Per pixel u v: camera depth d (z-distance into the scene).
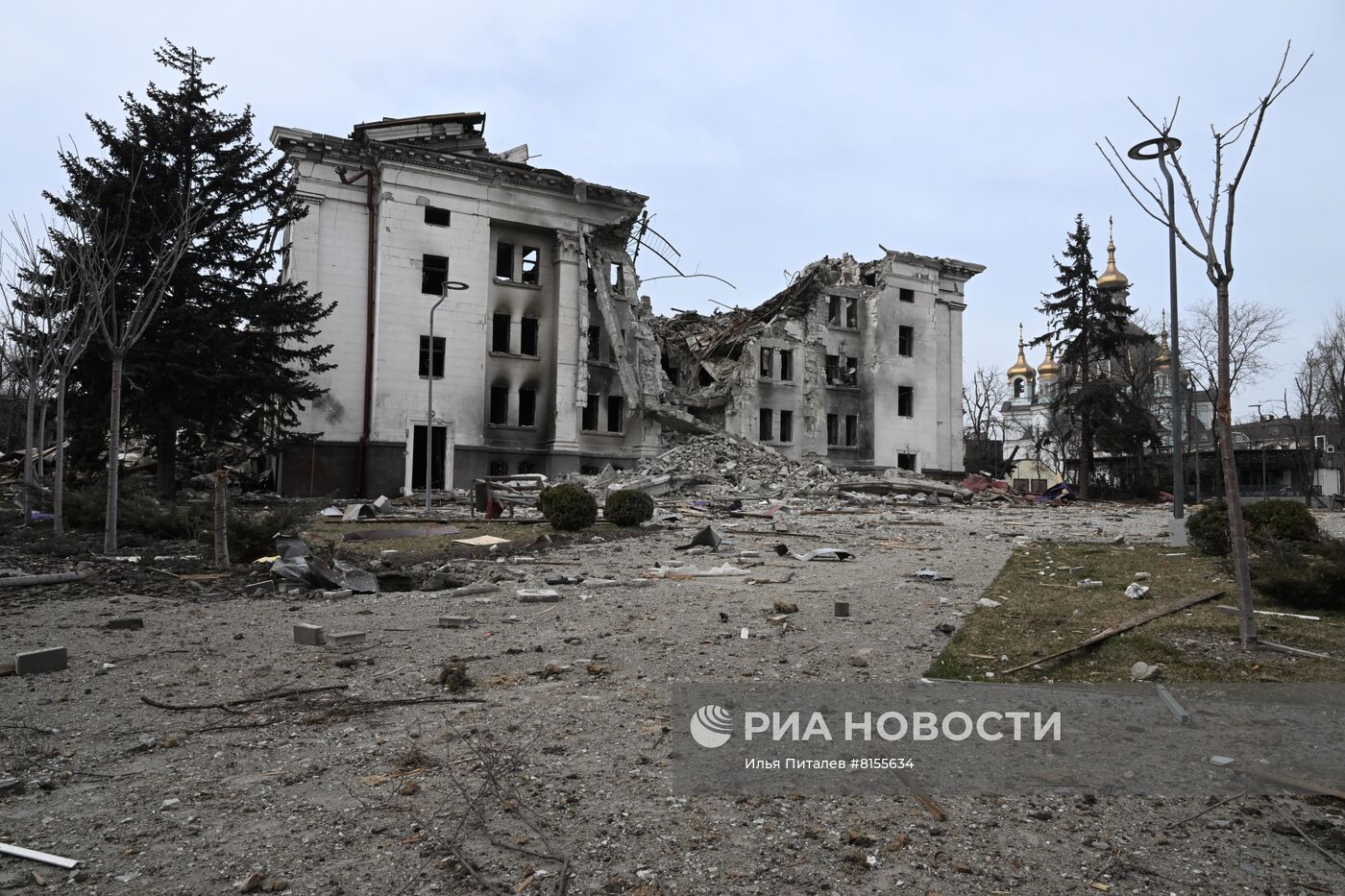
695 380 50.06
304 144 34.56
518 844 3.72
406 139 37.22
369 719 5.58
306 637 7.95
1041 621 8.49
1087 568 12.55
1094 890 3.31
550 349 39.75
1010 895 3.28
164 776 4.58
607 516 21.23
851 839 3.75
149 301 15.58
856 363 51.53
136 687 6.43
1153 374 56.88
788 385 48.06
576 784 4.41
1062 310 51.09
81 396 25.45
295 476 33.62
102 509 17.00
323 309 31.73
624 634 8.26
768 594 10.69
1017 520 25.80
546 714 5.64
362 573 11.98
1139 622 8.02
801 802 4.17
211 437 28.19
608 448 40.84
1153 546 15.58
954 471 53.19
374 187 36.12
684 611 9.53
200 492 31.88
